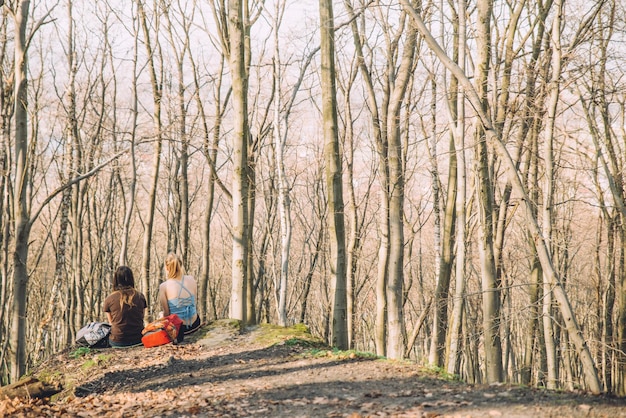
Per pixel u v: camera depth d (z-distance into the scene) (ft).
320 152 92.38
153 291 100.99
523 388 21.30
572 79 38.91
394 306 43.96
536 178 51.03
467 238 56.24
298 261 116.26
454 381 23.97
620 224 66.85
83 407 24.81
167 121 70.74
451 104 48.29
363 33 57.72
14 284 40.63
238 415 20.53
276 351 31.65
